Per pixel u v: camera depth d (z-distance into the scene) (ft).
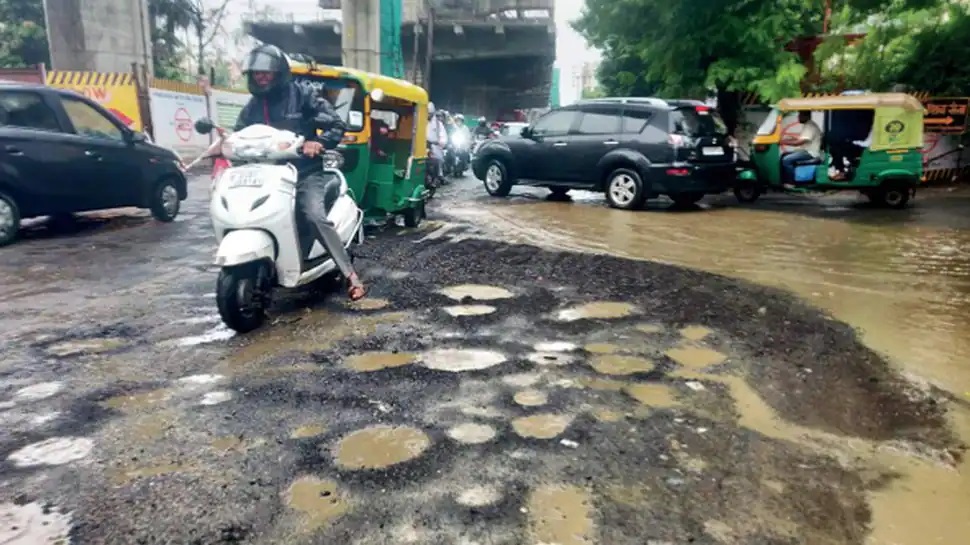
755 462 8.50
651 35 47.67
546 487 7.89
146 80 48.57
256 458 8.55
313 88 15.66
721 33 43.16
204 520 7.18
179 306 15.85
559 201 38.19
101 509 7.39
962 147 48.42
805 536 6.96
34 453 8.71
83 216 30.63
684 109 33.14
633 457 8.62
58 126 24.47
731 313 15.21
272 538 6.88
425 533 6.98
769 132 36.65
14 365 11.97
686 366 11.96
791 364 12.03
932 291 17.19
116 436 9.20
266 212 13.46
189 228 27.43
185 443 8.98
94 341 13.30
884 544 6.84
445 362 12.16
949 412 10.02
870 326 14.19
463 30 117.50
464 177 56.75
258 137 13.69
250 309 13.79
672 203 37.68
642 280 18.42
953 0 49.21
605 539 6.88
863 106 33.71
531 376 11.48
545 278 18.70
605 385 11.08
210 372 11.64
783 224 29.09
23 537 6.87
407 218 27.43
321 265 15.44
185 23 89.61
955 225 28.55
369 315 15.16
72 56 54.19
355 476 8.11
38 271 19.40
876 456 8.70
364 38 63.41
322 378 11.35
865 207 35.24
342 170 22.45
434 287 17.67
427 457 8.60
